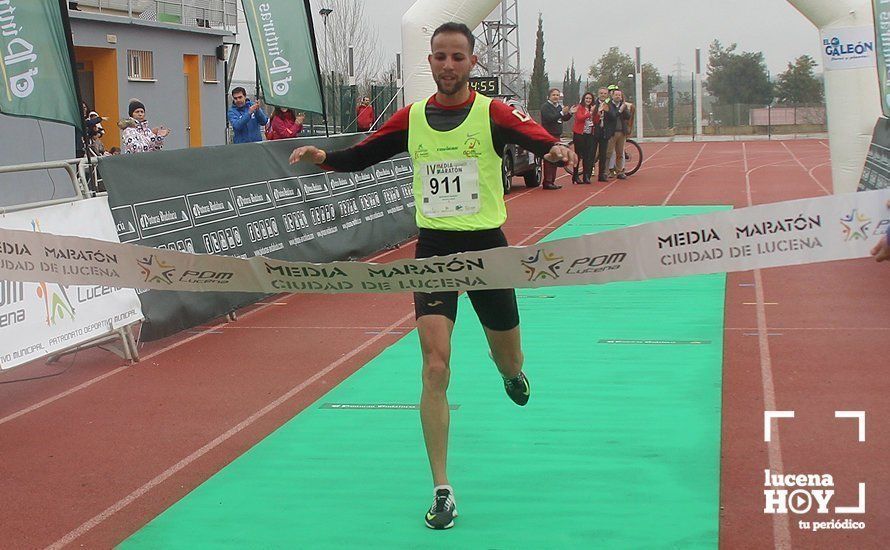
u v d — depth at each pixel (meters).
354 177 12.55
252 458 5.40
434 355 4.41
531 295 10.19
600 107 23.59
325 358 7.74
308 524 4.48
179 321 8.45
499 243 4.51
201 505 4.75
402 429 5.84
